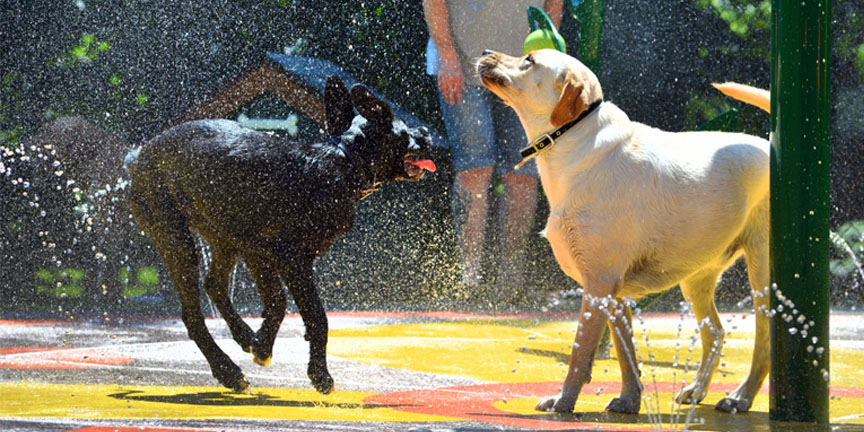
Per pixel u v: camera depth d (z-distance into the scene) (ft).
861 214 68.54
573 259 18.80
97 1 62.80
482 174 46.37
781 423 16.98
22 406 17.33
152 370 23.36
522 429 15.20
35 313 44.27
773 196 17.47
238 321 22.35
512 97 18.93
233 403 18.44
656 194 18.60
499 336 33.37
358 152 20.97
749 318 43.86
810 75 16.90
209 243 22.09
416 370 24.26
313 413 17.10
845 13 72.23
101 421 15.42
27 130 63.21
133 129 60.44
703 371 20.83
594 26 28.17
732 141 20.08
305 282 20.30
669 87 71.87
